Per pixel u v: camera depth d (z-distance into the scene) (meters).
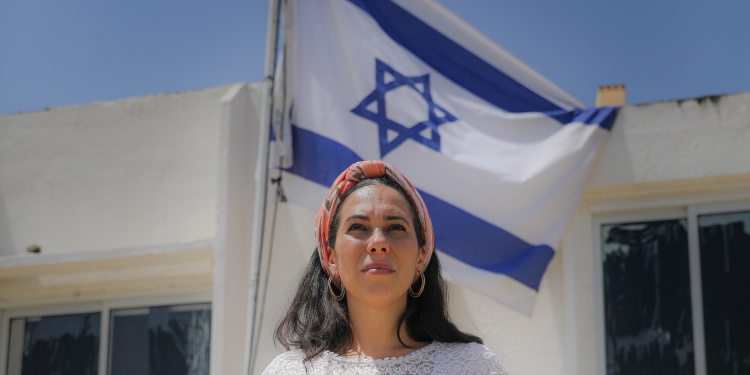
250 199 6.02
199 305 6.57
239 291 5.83
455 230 5.48
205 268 6.41
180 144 6.63
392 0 5.97
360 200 2.85
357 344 2.92
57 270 6.63
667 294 5.54
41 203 6.88
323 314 3.01
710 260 5.50
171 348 6.57
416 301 2.97
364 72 5.83
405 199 2.92
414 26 5.94
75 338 6.84
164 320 6.63
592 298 5.61
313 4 5.99
